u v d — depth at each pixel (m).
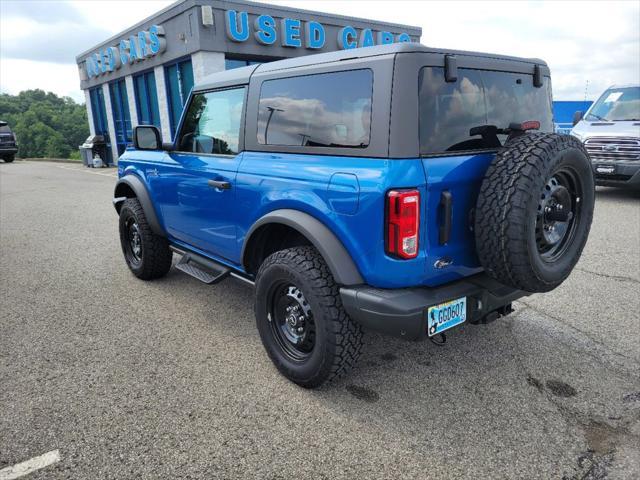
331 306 2.66
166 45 13.97
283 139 2.99
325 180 2.59
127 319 4.01
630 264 5.16
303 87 2.86
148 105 16.39
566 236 2.76
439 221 2.46
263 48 13.46
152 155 4.47
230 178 3.30
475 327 3.77
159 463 2.32
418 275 2.46
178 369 3.19
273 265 2.88
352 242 2.51
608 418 2.63
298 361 2.94
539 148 2.39
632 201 8.72
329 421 2.64
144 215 4.65
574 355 3.32
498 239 2.39
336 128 2.64
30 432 2.55
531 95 3.05
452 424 2.60
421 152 2.38
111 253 6.08
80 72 20.75
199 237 3.90
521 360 3.26
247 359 3.33
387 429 2.57
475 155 2.60
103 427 2.59
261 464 2.31
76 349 3.48
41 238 6.94
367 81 2.48
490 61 2.76
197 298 4.48
